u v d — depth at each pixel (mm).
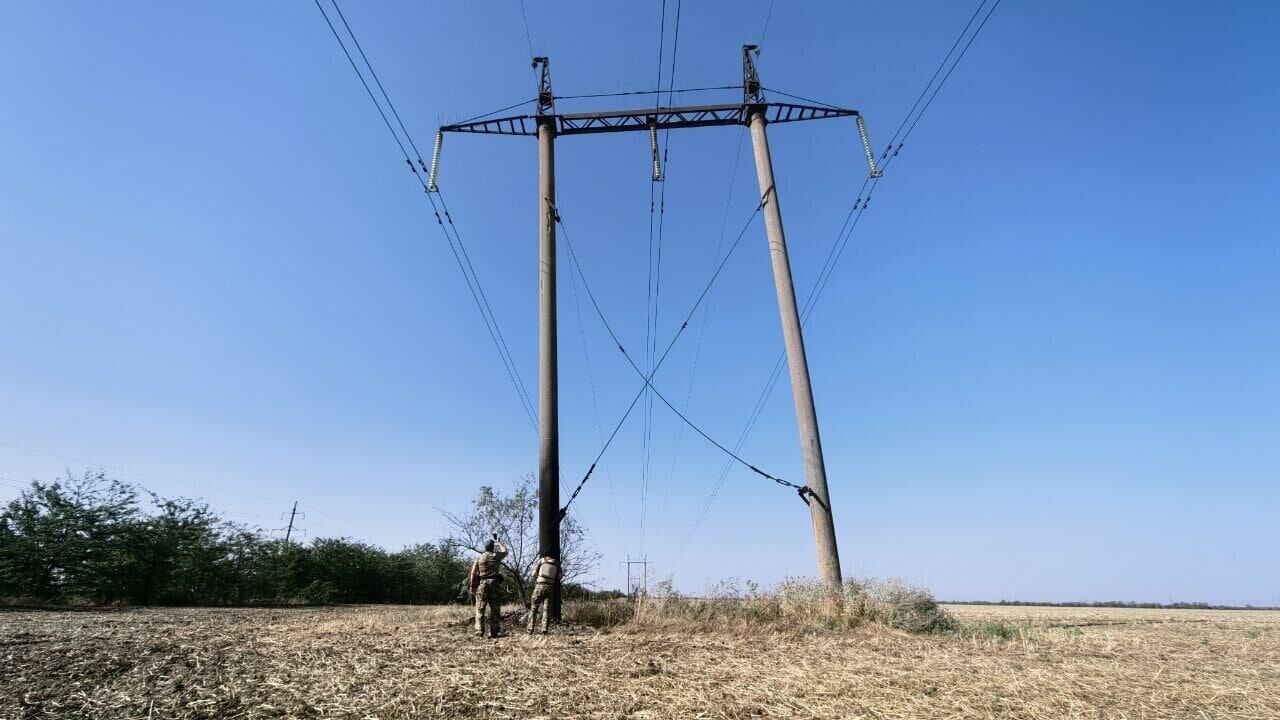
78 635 12297
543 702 6363
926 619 14664
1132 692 7109
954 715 5953
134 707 6152
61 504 27859
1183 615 33312
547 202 18344
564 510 15578
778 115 20766
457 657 9281
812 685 7273
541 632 13281
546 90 19469
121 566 28797
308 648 10219
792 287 18891
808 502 16969
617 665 8594
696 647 10844
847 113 20391
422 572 48500
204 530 33500
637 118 20000
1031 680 7707
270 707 6082
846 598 15570
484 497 18734
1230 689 7383
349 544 45656
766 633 13305
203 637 12070
